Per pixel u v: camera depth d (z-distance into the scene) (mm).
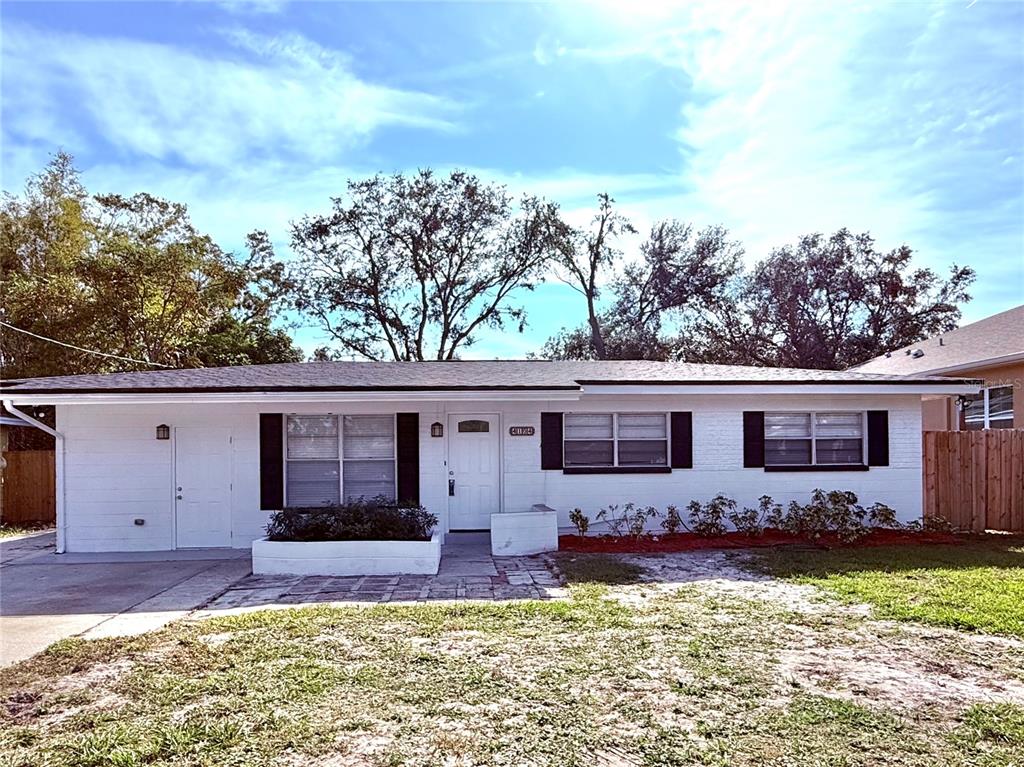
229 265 26438
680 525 12133
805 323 30375
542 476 12211
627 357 32844
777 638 6066
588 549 10836
